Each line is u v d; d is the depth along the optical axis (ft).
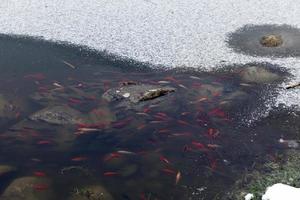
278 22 49.75
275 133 32.53
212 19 51.19
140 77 40.09
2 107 35.55
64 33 48.49
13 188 27.53
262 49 44.68
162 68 41.65
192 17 51.80
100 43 46.32
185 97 36.91
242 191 26.96
